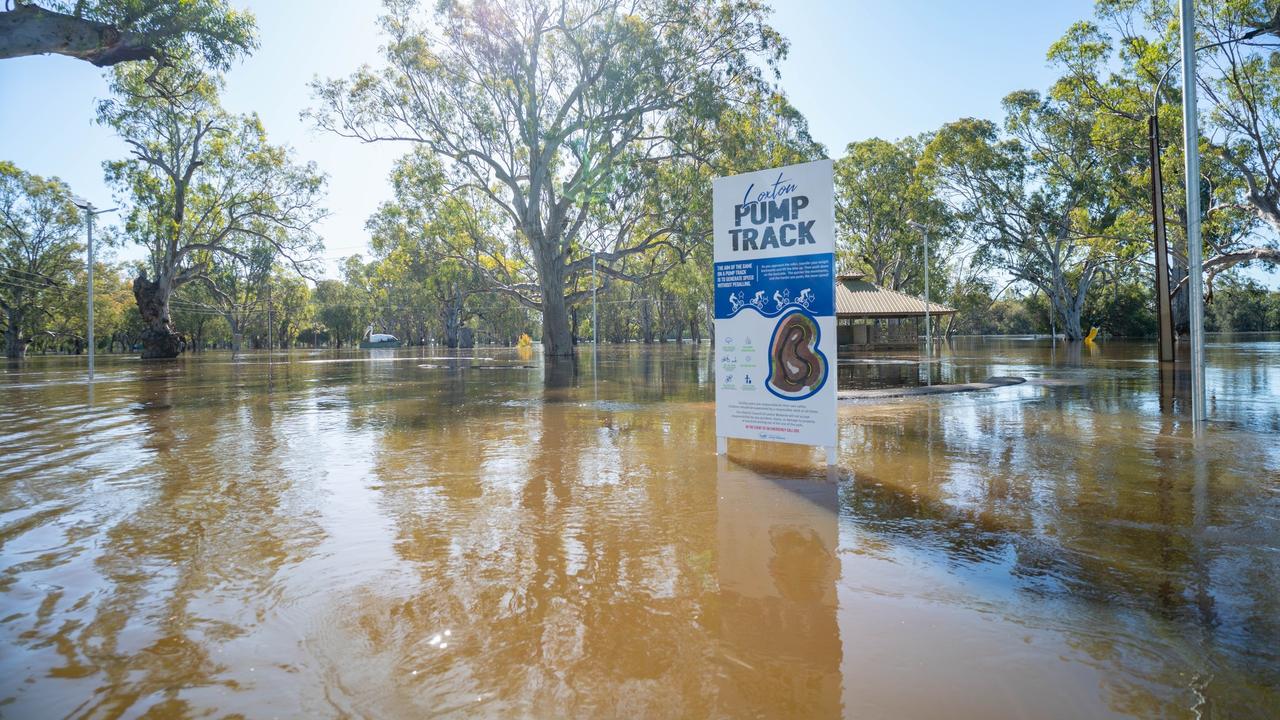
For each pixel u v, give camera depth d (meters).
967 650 2.79
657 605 3.31
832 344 6.79
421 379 22.97
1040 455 7.27
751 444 8.40
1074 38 32.22
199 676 2.63
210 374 27.83
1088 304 67.44
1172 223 27.73
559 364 33.38
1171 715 2.28
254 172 50.03
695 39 33.38
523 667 2.69
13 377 26.72
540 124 37.06
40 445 8.70
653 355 44.78
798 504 5.33
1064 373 20.30
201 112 45.97
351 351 78.19
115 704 2.41
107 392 18.19
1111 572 3.69
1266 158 25.66
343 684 2.56
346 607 3.31
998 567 3.80
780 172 7.13
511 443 8.63
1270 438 8.06
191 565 3.95
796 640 2.91
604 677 2.60
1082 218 37.97
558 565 3.92
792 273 7.03
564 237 42.03
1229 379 16.48
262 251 52.91
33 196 61.78
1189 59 9.38
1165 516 4.79
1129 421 9.77
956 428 9.36
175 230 47.41
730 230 7.49
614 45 32.69
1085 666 2.64
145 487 6.11
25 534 4.60
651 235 37.97
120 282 85.12
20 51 12.45
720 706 2.38
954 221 57.69
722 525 4.74
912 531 4.54
